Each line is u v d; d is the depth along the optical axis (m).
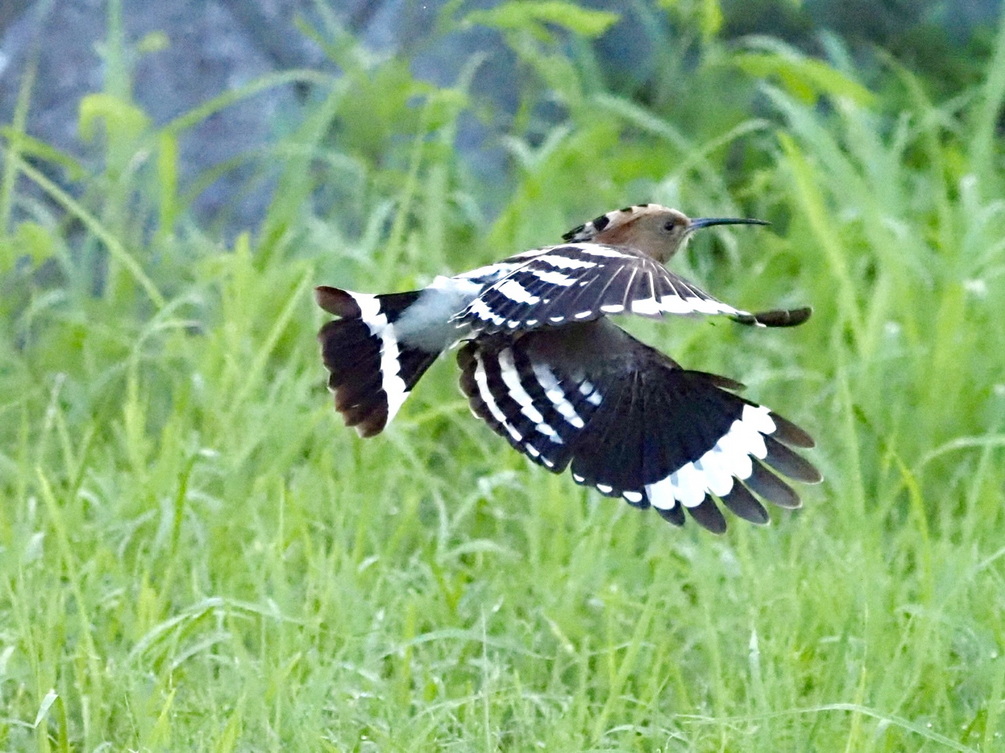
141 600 9.06
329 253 13.05
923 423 11.53
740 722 8.35
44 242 13.16
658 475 7.39
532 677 9.16
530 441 7.49
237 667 8.62
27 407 12.19
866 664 8.78
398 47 16.17
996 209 12.73
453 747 8.28
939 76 16.62
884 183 13.81
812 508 10.53
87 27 15.62
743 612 9.53
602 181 14.55
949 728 8.47
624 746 8.27
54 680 8.54
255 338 12.80
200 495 10.41
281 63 15.88
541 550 10.41
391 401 7.23
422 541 10.41
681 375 7.54
